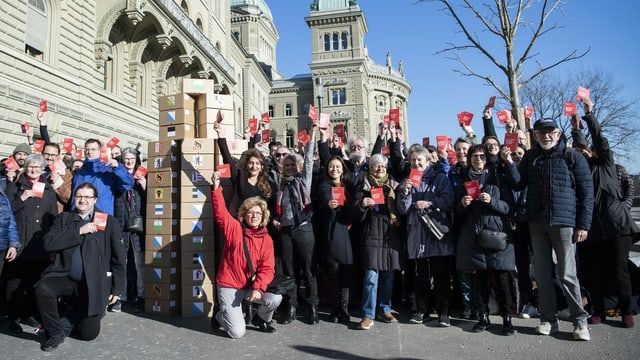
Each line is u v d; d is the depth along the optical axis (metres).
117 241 5.12
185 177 6.06
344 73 57.94
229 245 5.11
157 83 23.31
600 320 5.44
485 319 5.25
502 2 8.84
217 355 4.45
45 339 5.05
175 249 6.13
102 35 17.81
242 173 5.79
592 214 4.93
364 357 4.35
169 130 6.25
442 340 4.88
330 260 5.59
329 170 5.59
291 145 60.88
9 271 5.44
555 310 5.05
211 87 6.34
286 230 5.68
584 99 5.40
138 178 6.77
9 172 6.14
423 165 5.67
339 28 59.06
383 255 5.45
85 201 5.03
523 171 5.26
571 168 4.88
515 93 8.80
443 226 5.42
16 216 5.64
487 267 5.09
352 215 5.54
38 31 14.75
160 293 6.11
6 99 12.64
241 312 5.10
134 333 5.23
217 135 6.02
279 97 61.59
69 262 4.87
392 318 5.69
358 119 56.94
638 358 4.18
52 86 14.91
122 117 19.48
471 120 6.70
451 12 9.24
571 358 4.24
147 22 19.94
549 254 5.04
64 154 8.40
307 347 4.67
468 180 5.50
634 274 5.88
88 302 4.76
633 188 5.74
